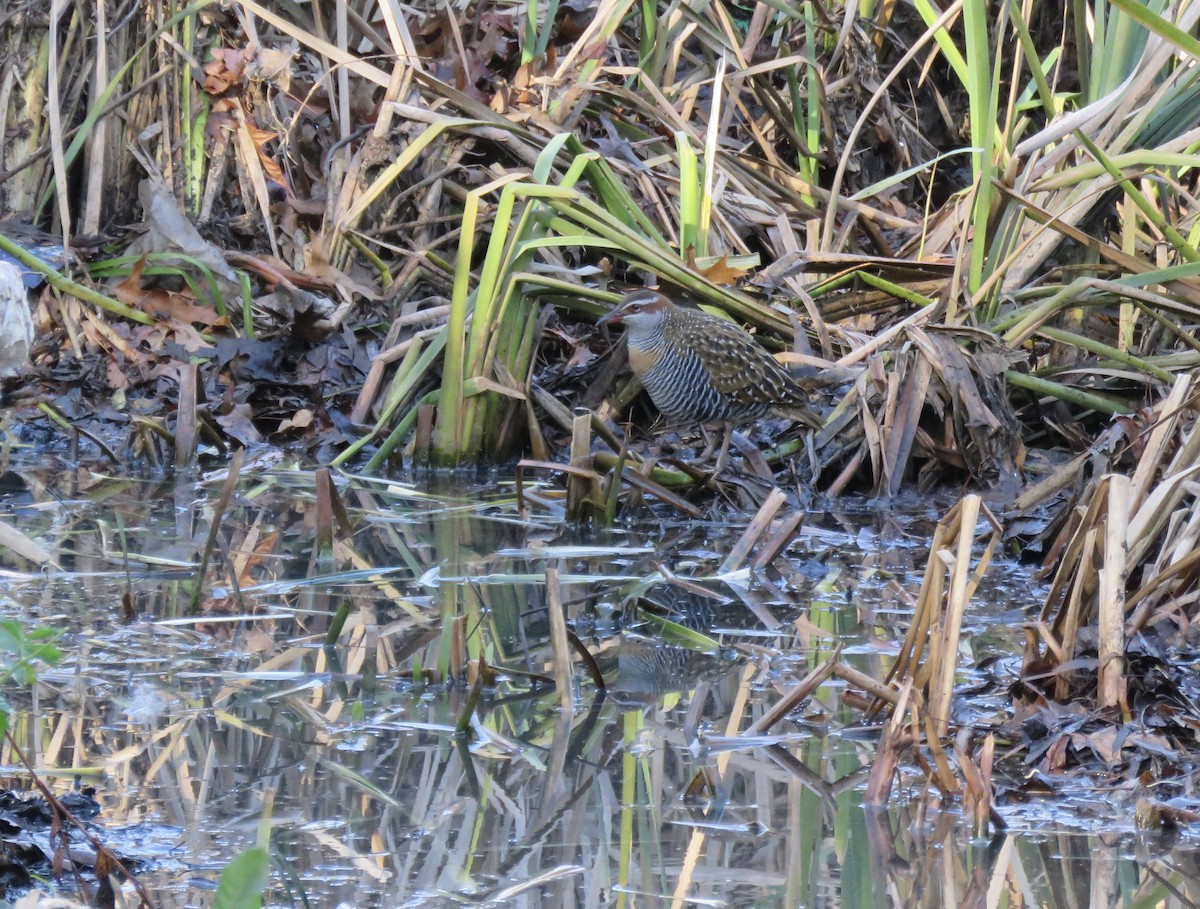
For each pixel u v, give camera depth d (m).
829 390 12.14
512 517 10.16
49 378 12.10
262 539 9.37
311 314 12.48
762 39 16.48
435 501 10.56
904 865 5.01
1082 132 10.99
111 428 11.78
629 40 15.99
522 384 11.72
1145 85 11.88
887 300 12.57
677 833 5.25
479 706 6.54
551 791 5.61
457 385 11.46
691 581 8.70
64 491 10.38
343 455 11.56
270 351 12.51
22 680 6.61
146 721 6.20
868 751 6.09
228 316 12.71
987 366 11.25
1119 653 6.23
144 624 7.50
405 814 5.36
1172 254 12.40
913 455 11.48
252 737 6.07
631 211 12.20
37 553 7.43
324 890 4.74
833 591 8.59
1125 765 5.85
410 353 12.09
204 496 10.42
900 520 10.41
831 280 12.47
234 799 5.43
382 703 6.54
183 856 4.95
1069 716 6.11
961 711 6.36
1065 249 12.61
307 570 8.68
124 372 12.30
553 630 6.66
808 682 6.26
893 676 6.58
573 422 10.70
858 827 5.32
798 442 11.61
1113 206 12.78
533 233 11.91
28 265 12.20
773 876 4.91
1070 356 12.25
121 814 5.26
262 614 7.77
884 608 8.23
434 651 7.27
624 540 9.68
